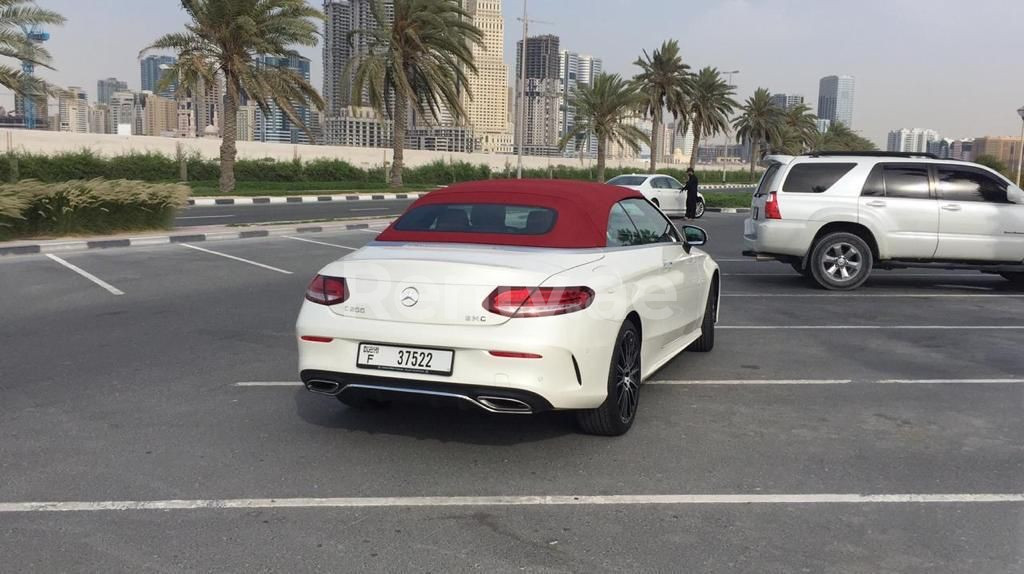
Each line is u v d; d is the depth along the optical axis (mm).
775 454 4539
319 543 3389
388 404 5430
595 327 4324
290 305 9234
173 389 5758
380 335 4289
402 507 3775
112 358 6664
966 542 3445
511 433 4875
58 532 3469
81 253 13773
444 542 3410
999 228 10523
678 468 4305
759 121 71750
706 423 5117
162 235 15812
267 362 6582
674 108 51719
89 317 8422
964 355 7117
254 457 4418
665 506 3811
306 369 4516
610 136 47000
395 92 36344
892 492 3996
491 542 3416
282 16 28266
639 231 5531
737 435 4875
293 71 30000
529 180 5562
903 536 3500
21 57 18922
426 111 37656
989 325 8586
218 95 33688
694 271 6266
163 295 9820
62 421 5008
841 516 3705
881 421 5180
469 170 49719
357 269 4434
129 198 16484
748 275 12734
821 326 8445
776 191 11133
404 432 4871
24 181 15609
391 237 5008
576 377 4266
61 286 10391
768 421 5164
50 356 6715
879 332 8148
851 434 4906
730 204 32938
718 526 3590
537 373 4117
